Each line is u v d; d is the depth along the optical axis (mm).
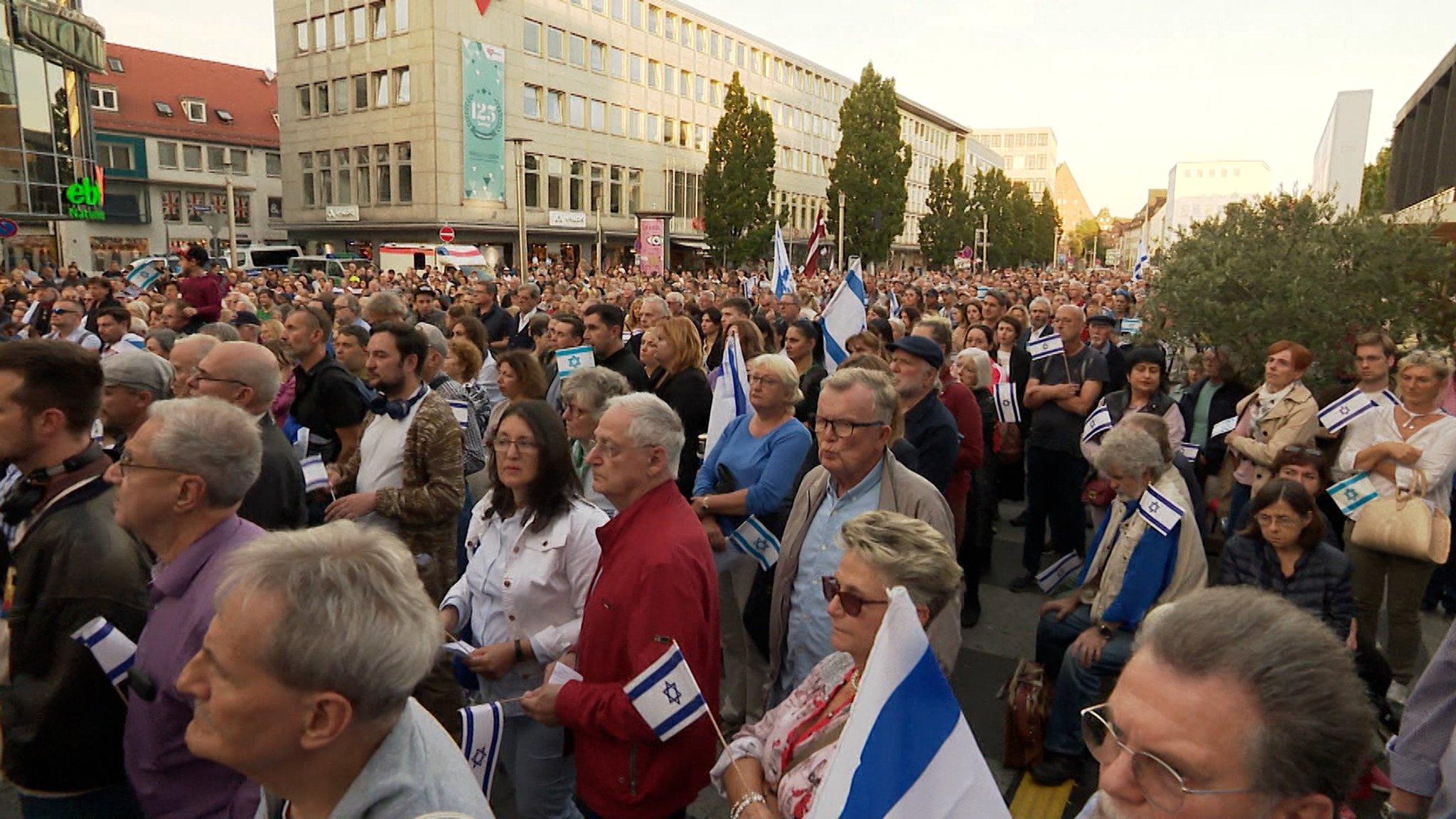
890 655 1697
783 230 64938
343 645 1299
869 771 1639
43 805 2305
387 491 3770
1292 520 3693
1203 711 1077
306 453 5035
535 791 2941
